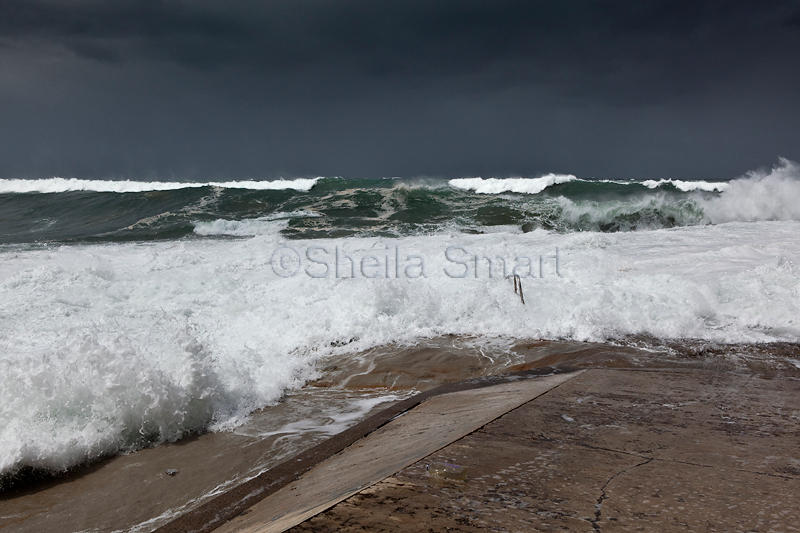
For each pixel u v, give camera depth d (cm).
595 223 1630
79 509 316
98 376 410
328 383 526
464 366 534
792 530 172
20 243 1472
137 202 2205
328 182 2572
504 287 726
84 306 758
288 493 256
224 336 656
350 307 688
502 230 1545
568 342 572
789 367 448
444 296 696
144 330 661
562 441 255
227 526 233
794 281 703
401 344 603
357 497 197
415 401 405
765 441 255
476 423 292
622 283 731
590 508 188
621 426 277
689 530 172
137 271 940
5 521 306
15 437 366
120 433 397
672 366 454
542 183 2302
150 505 317
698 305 632
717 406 313
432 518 181
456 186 2348
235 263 1004
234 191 2242
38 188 2638
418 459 234
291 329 659
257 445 393
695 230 1222
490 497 196
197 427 426
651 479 211
